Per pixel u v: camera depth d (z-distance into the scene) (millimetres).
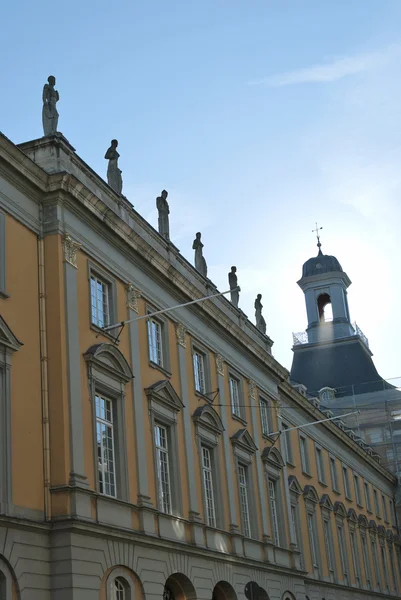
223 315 39562
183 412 34125
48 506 24750
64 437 25484
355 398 83875
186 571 31094
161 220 36500
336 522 56031
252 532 39281
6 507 23016
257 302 48312
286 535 43031
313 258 97375
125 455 28797
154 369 32375
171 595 31453
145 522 28812
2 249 25328
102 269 29984
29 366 25484
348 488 62000
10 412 24062
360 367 89562
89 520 25297
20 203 26672
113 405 29266
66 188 27719
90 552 25219
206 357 38000
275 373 46656
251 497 39812
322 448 57281
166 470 32250
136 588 27516
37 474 24719
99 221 29719
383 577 65125
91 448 26875
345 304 95250
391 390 83000
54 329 26562
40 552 23953
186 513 32625
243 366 42469
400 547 73750
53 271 27141
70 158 29250
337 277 95375
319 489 54219
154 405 31688
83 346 27656
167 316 34469
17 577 22812
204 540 33344
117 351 29328
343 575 54656
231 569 35219
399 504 76625
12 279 25562
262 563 38156
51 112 28984
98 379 28031
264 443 43312
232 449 38719
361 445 72375
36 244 27156
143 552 28266
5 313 24938
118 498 28172
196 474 34219
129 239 31516
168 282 34656
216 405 37719
